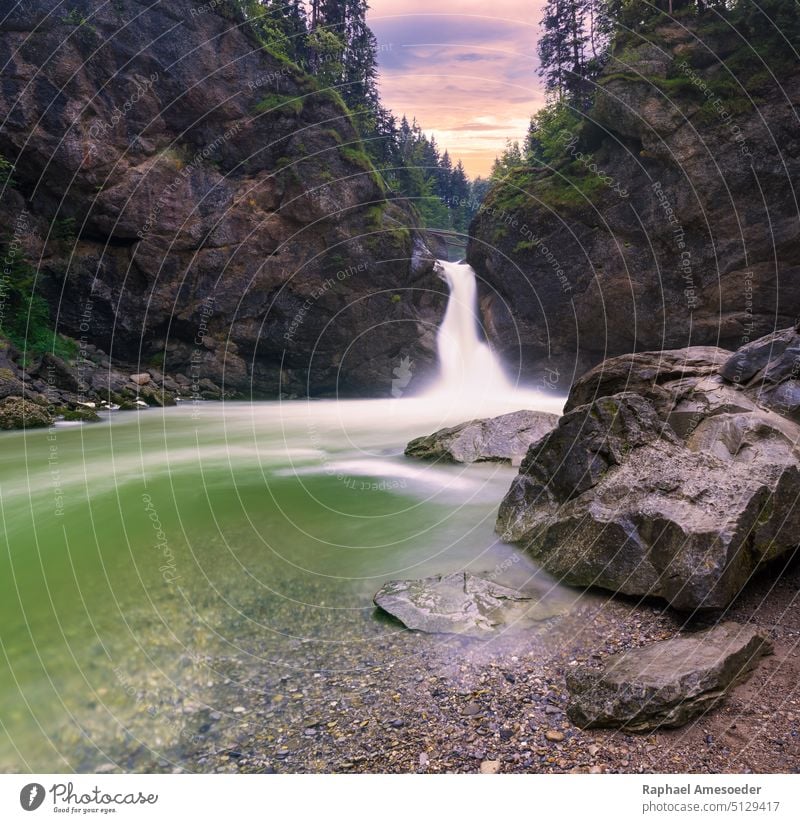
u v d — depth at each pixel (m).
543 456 7.87
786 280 24.75
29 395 20.17
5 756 4.00
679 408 8.41
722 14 26.42
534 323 30.75
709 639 4.64
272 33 31.42
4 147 23.70
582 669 4.57
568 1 30.23
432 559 7.20
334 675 4.87
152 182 26.45
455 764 3.77
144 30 25.61
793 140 24.03
